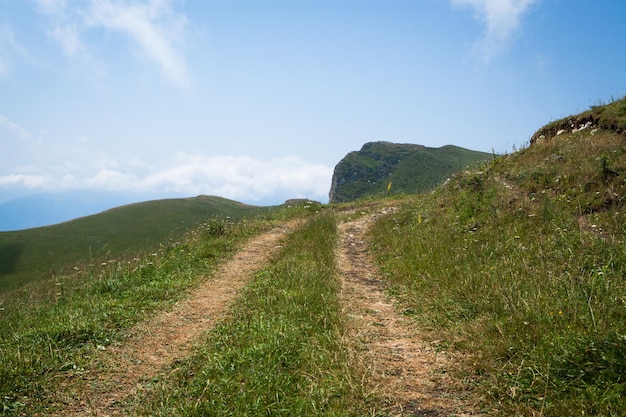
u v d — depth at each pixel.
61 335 7.37
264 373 5.49
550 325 5.93
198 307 9.45
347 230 18.33
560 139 16.45
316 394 4.95
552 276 7.75
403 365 5.98
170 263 13.08
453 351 6.24
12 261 51.09
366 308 8.61
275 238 17.84
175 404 5.04
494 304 7.31
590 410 4.15
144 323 8.41
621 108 15.66
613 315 5.98
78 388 5.71
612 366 4.57
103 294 10.26
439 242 12.20
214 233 17.89
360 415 4.64
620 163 11.81
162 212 75.69
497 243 10.66
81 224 68.44
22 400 5.28
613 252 8.44
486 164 18.31
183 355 6.80
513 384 4.92
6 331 7.84
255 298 9.32
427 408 4.80
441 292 8.62
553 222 10.67
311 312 7.90
